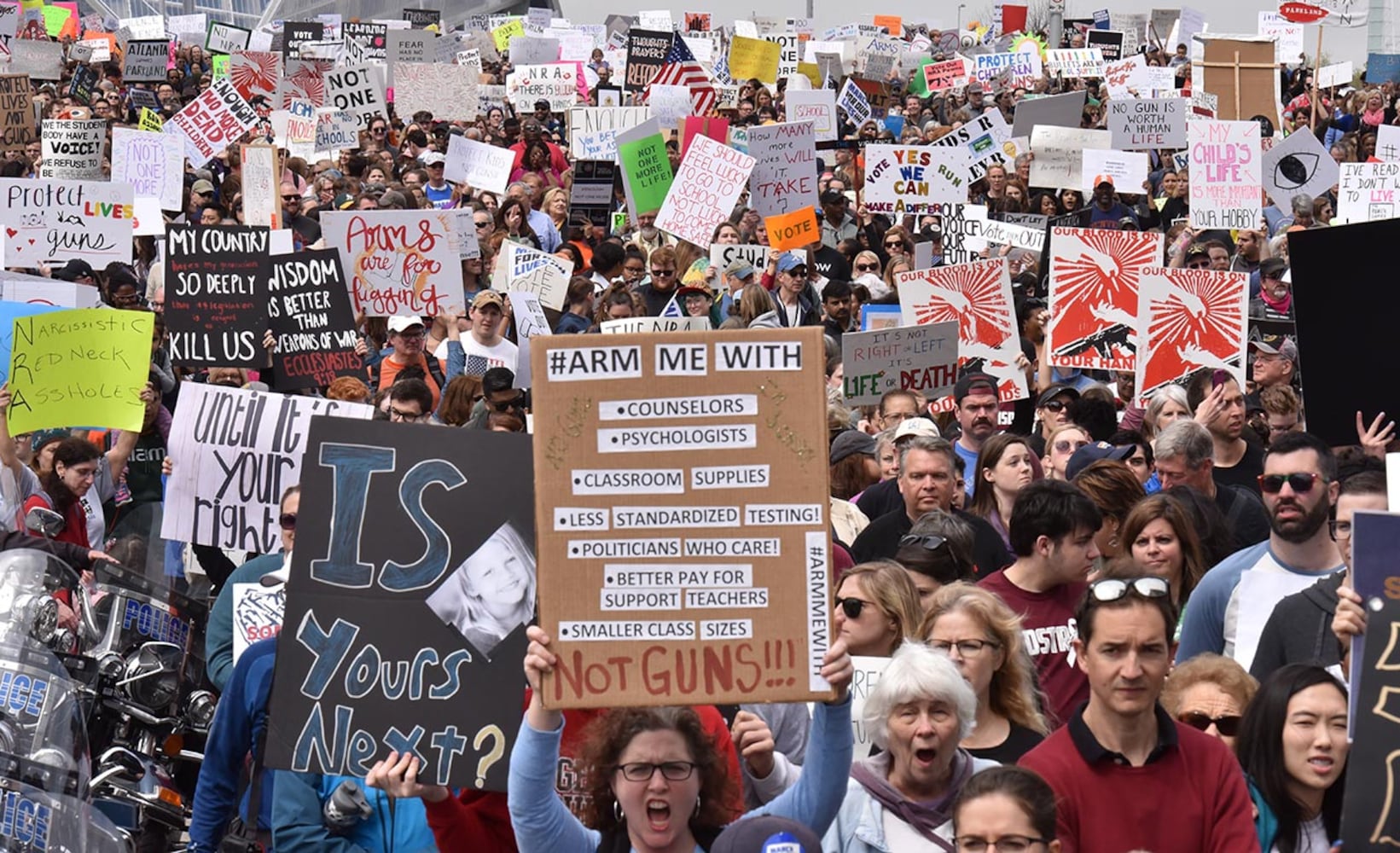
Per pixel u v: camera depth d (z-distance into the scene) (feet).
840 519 30.42
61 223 55.11
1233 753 16.99
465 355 45.78
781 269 57.41
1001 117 78.74
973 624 18.88
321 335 44.68
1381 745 15.55
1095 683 16.11
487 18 189.47
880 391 41.42
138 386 33.76
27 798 18.98
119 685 23.59
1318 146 74.64
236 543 30.27
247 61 126.31
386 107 112.27
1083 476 27.35
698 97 98.94
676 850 15.37
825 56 156.56
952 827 16.39
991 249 67.97
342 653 17.31
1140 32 209.77
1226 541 26.63
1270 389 35.83
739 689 14.97
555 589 14.99
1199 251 57.82
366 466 17.54
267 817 20.79
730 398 15.03
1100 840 15.97
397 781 16.98
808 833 13.53
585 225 73.10
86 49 147.95
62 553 27.25
